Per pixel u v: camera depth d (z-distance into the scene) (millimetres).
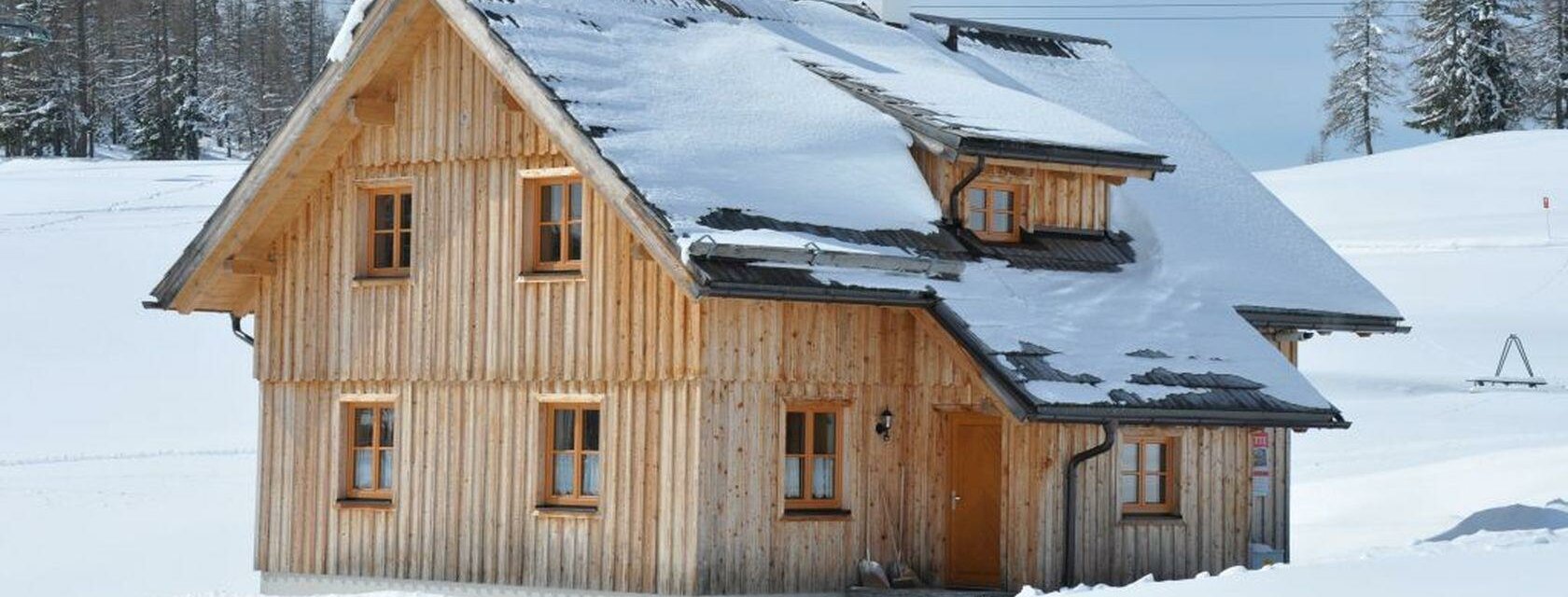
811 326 21969
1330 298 26391
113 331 62625
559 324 22391
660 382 21531
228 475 42625
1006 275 23016
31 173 99375
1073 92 29156
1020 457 22078
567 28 22969
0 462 44656
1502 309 62844
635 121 21734
